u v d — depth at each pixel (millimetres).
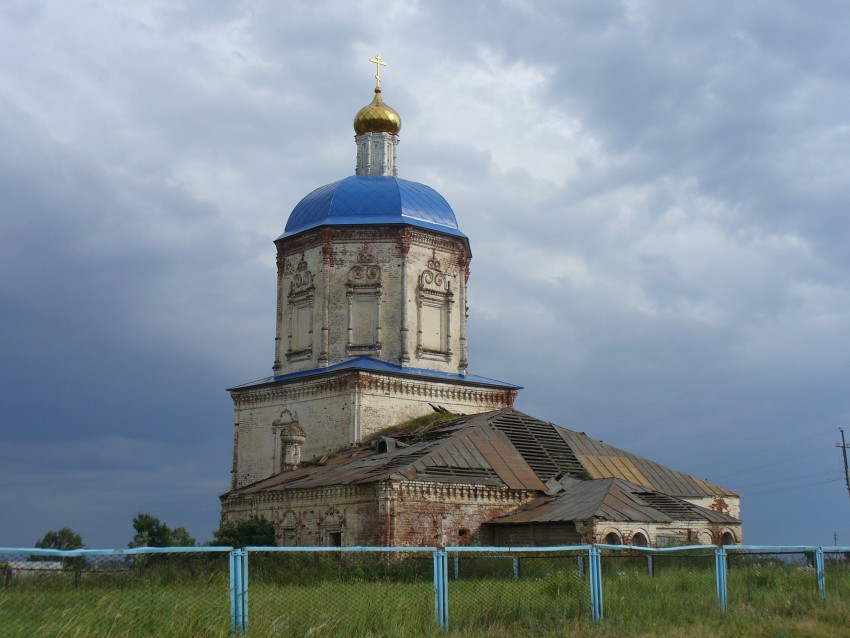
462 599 21766
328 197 57938
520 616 21250
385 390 53688
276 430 56531
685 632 21078
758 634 21109
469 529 43062
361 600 20422
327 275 56312
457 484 43000
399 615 19641
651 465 53219
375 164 61438
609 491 43281
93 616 16422
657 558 31734
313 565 24984
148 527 56438
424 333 56594
